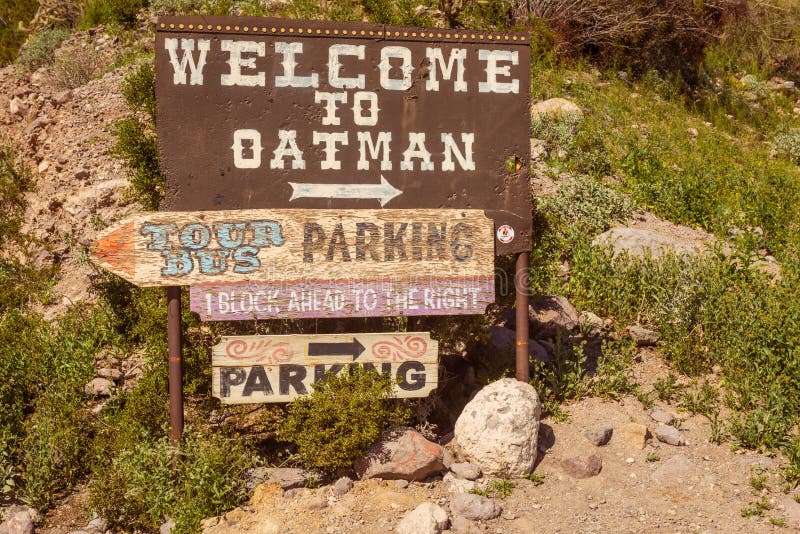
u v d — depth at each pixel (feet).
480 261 22.29
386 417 21.43
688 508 19.94
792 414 23.45
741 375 25.22
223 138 21.35
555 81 53.42
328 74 21.88
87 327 27.63
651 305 29.71
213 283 21.12
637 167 43.32
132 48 53.72
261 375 21.47
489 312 26.37
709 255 34.19
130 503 20.36
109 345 27.63
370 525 19.06
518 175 22.82
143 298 26.99
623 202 37.73
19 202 37.55
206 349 24.30
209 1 54.95
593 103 51.34
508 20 57.41
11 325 28.99
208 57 21.25
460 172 22.53
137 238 20.84
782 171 51.06
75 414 23.57
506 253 22.77
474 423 21.25
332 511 19.53
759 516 19.52
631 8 58.54
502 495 20.38
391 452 20.75
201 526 19.36
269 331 24.22
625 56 61.31
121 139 25.72
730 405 24.27
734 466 21.62
